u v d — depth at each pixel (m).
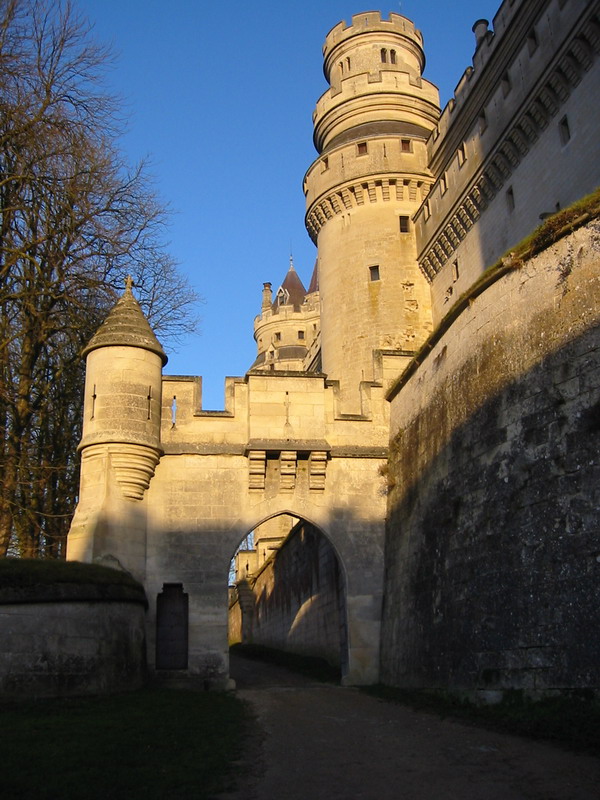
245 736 12.47
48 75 21.69
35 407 22.56
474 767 9.92
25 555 21.80
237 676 26.39
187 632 20.03
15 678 14.03
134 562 19.89
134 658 17.31
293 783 9.48
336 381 22.72
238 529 21.03
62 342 24.33
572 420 12.84
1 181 20.48
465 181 28.95
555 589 12.29
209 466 21.34
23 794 8.34
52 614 14.85
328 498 21.95
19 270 22.05
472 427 16.23
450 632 15.84
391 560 21.06
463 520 16.00
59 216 22.09
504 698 13.18
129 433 20.08
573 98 22.66
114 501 19.78
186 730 12.30
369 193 34.50
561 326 13.68
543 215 22.73
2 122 20.61
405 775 9.77
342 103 37.41
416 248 33.91
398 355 23.66
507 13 25.78
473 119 28.66
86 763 9.64
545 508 13.02
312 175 36.62
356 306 33.66
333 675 23.98
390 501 21.83
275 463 21.81
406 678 18.30
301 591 33.03
